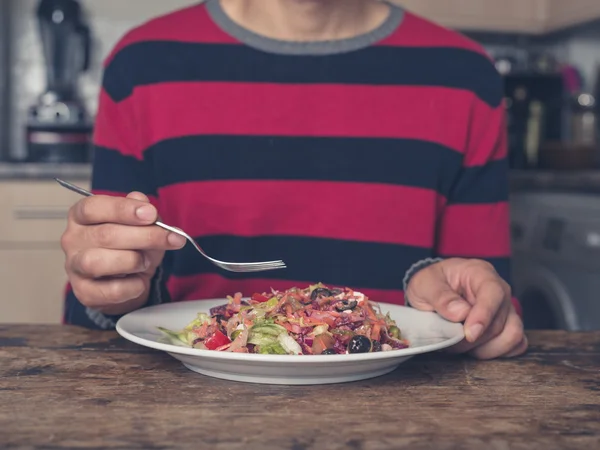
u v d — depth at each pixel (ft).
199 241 4.13
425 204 4.23
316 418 1.84
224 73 4.23
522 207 8.06
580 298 7.12
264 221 4.16
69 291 3.58
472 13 9.68
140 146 4.25
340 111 4.22
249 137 4.17
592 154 9.31
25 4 9.79
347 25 4.35
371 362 2.09
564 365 2.48
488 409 1.94
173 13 4.50
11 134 9.88
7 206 7.45
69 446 1.62
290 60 4.25
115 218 2.53
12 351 2.55
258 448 1.63
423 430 1.77
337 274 4.15
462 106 4.31
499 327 2.56
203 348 2.27
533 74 9.73
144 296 3.07
